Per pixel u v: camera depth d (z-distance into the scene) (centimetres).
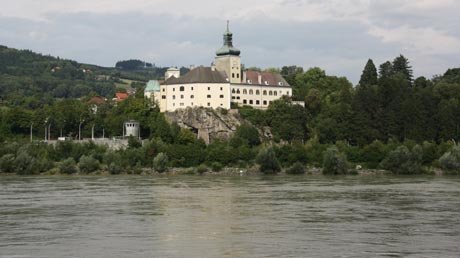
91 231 11256
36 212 13600
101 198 16250
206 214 13288
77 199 16012
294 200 15800
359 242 10269
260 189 18938
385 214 13250
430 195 16925
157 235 10869
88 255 9400
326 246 9962
